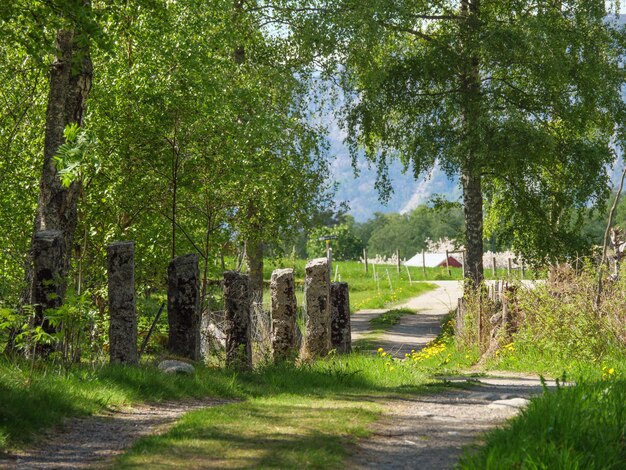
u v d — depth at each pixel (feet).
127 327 41.47
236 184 67.26
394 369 49.39
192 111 65.62
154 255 68.64
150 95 65.10
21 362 36.63
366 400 37.27
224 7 79.10
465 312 74.02
